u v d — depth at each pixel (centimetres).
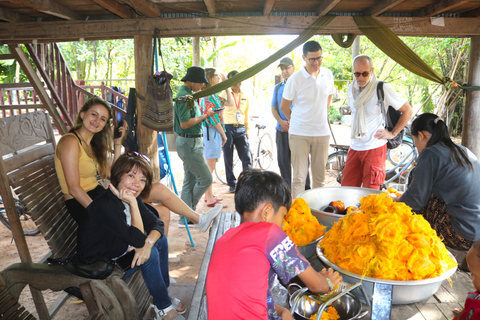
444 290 185
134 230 232
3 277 221
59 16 368
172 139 840
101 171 300
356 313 163
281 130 509
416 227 168
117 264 236
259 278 135
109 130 304
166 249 278
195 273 348
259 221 151
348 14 386
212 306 136
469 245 247
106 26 366
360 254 164
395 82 1227
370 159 394
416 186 250
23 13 382
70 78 509
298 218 198
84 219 235
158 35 371
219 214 311
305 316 163
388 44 375
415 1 355
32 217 250
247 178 154
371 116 387
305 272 141
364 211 180
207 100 508
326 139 442
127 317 228
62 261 232
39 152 286
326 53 1402
